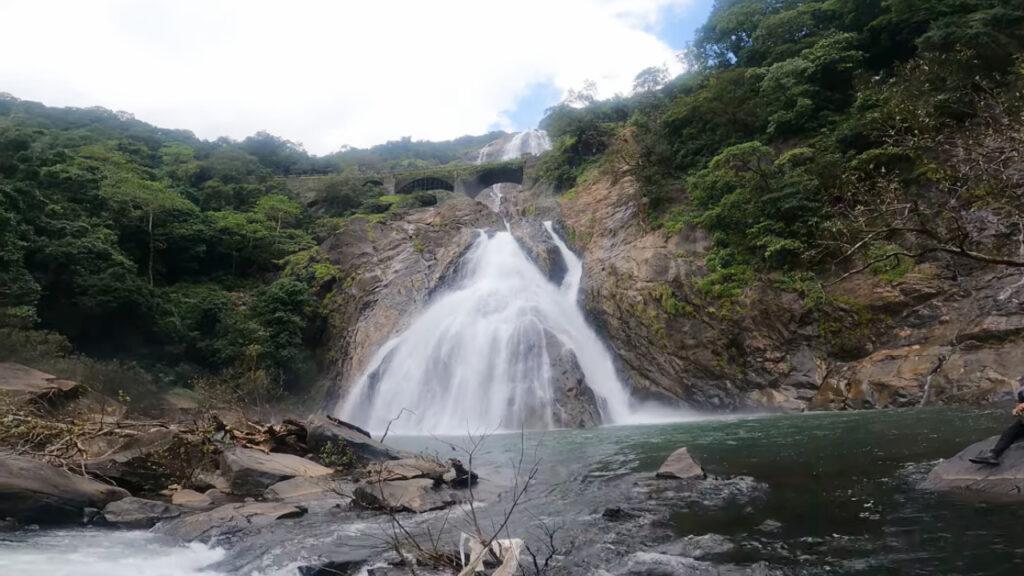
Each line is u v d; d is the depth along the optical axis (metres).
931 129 14.00
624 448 15.10
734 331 26.03
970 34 24.97
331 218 53.69
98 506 9.27
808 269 25.00
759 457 11.91
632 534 7.02
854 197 11.20
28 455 10.84
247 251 45.59
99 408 18.00
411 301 35.34
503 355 28.16
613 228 35.78
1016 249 19.08
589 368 29.20
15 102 84.25
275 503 9.34
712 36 43.69
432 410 27.94
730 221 28.16
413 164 97.00
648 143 35.81
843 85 31.28
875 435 13.39
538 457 14.45
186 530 8.06
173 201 42.00
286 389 34.59
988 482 7.31
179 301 36.22
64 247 29.36
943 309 22.17
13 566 6.31
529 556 6.41
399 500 9.38
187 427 13.13
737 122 33.47
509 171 55.72
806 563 5.46
